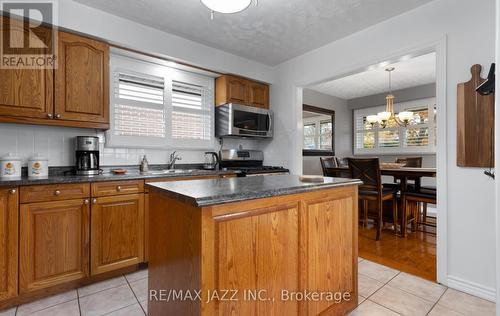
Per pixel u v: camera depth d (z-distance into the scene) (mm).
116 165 2713
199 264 1019
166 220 1259
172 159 3057
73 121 2193
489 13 1832
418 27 2203
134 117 2766
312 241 1436
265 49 3111
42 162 2098
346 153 5836
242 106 3316
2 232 1684
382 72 4102
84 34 2244
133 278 2164
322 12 2312
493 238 1818
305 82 3230
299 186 1352
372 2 2160
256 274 1183
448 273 2029
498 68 982
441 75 2049
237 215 1117
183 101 3150
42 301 1817
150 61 2842
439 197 2064
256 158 3770
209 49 3041
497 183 983
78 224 1971
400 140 5180
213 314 1038
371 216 3627
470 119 1899
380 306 1770
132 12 2332
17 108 1948
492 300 1809
